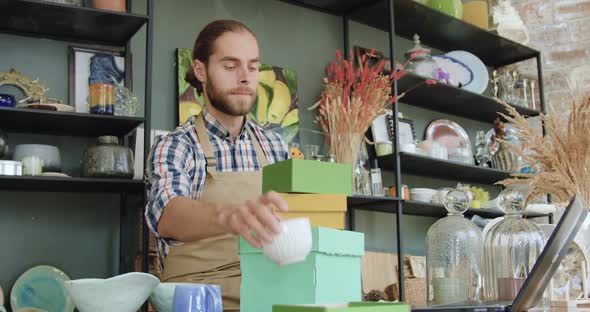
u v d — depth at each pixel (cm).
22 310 244
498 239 164
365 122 309
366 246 352
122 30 268
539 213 385
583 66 427
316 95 346
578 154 175
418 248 379
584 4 434
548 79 435
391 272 341
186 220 146
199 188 199
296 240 95
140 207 267
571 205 121
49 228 259
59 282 253
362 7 354
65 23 259
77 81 270
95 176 244
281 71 331
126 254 266
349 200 319
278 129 322
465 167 368
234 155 210
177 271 189
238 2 326
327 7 358
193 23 309
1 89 254
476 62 404
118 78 275
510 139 392
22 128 255
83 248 263
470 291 177
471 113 414
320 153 340
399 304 92
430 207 349
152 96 291
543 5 442
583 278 156
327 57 355
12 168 232
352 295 107
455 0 379
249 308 106
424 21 375
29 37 266
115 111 252
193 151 201
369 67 366
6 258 249
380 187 330
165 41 299
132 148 274
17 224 253
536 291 120
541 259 118
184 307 104
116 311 117
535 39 441
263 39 331
